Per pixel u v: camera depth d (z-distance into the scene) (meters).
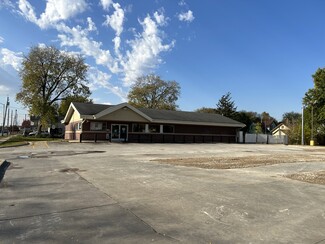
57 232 4.27
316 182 8.58
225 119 43.47
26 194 6.63
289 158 16.56
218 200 6.23
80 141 30.00
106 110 30.47
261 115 92.56
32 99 44.50
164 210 5.45
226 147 28.52
